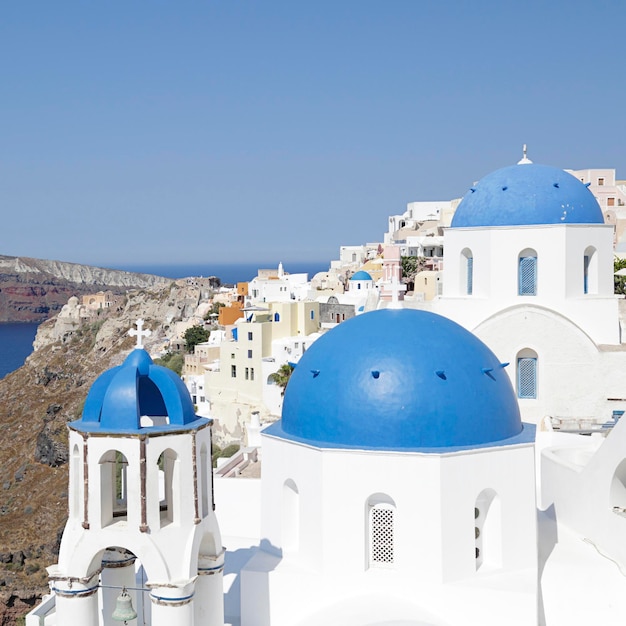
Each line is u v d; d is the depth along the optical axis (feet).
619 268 255.09
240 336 322.14
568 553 82.74
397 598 73.82
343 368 78.84
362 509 74.79
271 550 81.05
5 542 362.74
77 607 68.03
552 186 132.67
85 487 67.10
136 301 634.84
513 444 76.23
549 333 128.47
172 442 67.51
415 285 321.93
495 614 72.54
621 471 81.56
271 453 81.15
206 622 71.41
